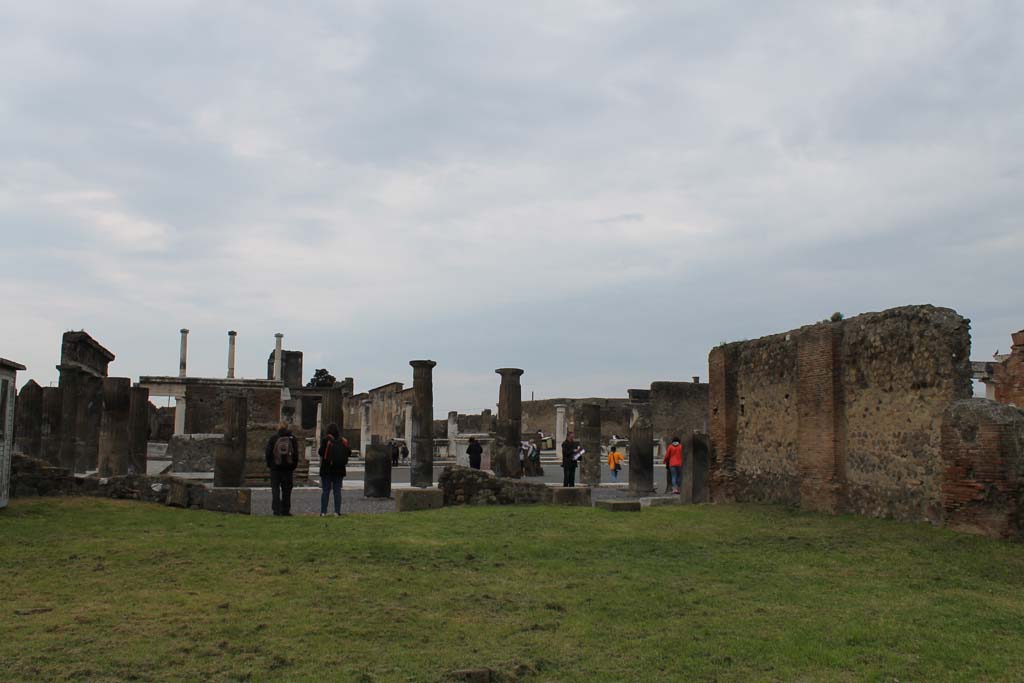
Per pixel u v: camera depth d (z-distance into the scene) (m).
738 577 12.45
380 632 9.15
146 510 17.77
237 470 27.42
